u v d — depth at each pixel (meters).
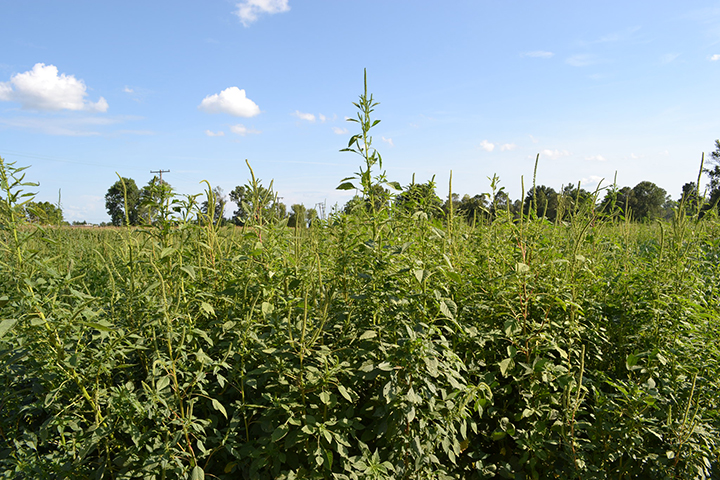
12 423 2.96
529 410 2.87
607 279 4.15
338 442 2.46
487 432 3.29
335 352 3.00
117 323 3.19
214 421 2.76
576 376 2.95
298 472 2.60
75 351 2.47
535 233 3.69
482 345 3.16
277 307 3.16
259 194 3.68
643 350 3.28
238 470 2.83
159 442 2.41
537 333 3.15
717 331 2.92
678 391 2.88
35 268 2.79
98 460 2.59
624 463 2.85
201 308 2.80
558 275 3.62
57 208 5.45
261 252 3.04
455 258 4.09
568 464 2.84
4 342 2.54
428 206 3.87
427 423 2.61
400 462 2.63
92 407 2.58
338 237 3.59
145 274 3.53
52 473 2.51
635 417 2.63
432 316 3.03
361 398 3.14
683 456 2.59
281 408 2.61
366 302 3.04
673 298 3.32
